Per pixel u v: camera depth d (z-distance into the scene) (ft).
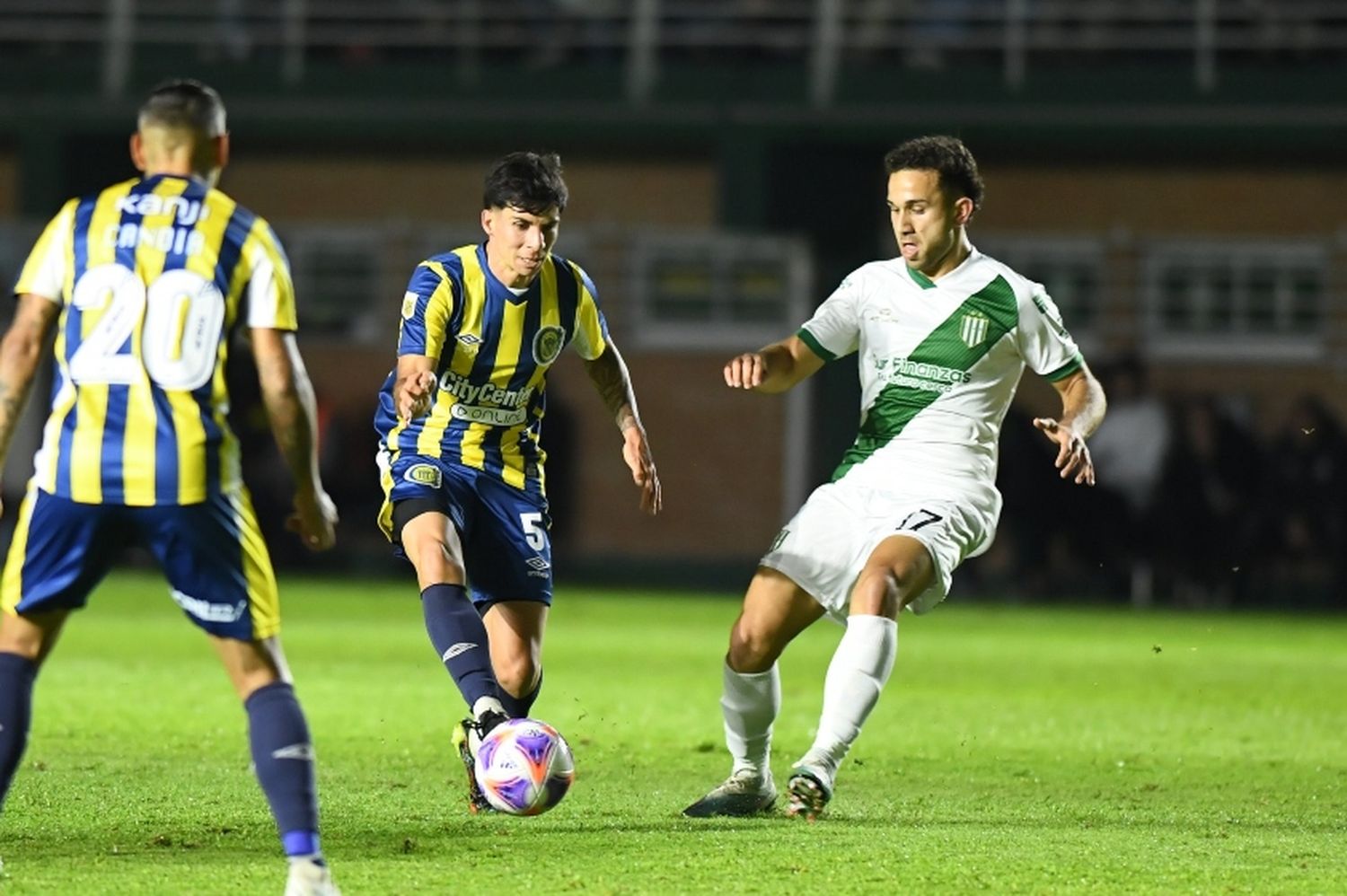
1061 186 294.66
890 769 86.99
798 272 290.76
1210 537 256.73
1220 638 193.06
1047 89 282.77
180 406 49.75
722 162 287.48
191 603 50.08
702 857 58.80
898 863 58.29
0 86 293.84
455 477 70.85
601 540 289.94
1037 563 258.98
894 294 71.97
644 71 288.30
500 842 61.77
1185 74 282.36
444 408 71.15
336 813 68.39
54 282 50.96
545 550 72.02
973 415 71.72
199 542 49.73
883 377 72.18
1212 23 285.64
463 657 64.23
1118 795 79.10
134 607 204.44
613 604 230.07
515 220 68.33
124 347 49.75
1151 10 284.20
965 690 132.26
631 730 100.99
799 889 53.72
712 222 297.12
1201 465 256.93
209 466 49.83
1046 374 72.38
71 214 51.06
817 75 286.05
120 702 110.11
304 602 217.97
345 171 301.02
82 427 49.78
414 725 100.58
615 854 59.41
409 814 68.13
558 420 285.02
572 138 289.74
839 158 289.12
